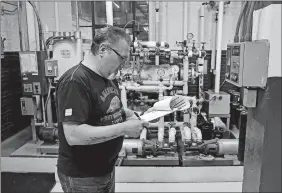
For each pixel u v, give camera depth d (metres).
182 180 2.68
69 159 1.36
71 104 1.18
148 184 2.64
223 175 2.68
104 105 1.33
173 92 3.53
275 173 1.18
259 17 1.19
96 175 1.42
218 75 3.71
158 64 3.54
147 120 1.36
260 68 1.14
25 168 2.89
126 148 2.83
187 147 2.88
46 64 3.27
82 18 4.31
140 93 3.59
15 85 3.97
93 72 1.30
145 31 4.20
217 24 3.71
